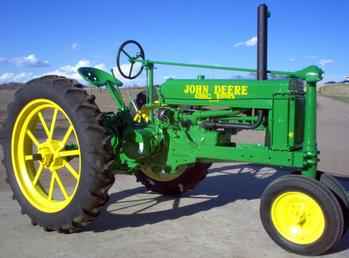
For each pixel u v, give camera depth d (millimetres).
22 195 5094
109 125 5156
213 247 4398
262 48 4879
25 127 5270
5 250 4305
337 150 11453
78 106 4602
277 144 4633
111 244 4469
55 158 5043
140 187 6902
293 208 4289
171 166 5332
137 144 5211
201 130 5145
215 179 7586
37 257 4133
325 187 4129
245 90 4922
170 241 4559
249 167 8625
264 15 4855
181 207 5828
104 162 4516
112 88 5402
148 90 5676
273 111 4660
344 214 4297
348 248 4371
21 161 5285
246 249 4355
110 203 6000
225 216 5426
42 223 4836
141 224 5102
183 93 5434
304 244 4168
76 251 4281
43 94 4887
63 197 6121
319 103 36719
